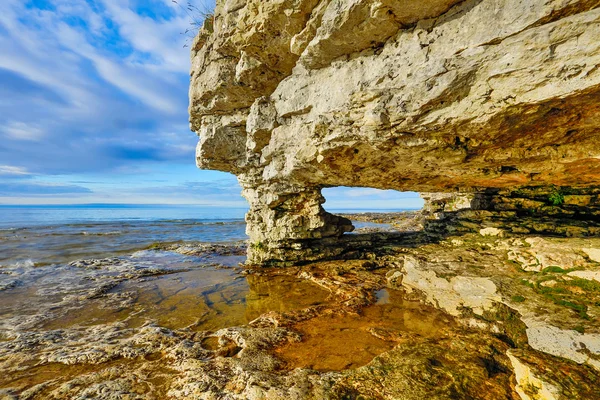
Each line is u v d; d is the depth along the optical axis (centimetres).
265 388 566
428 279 1098
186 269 1838
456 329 807
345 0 635
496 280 911
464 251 1275
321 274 1503
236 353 775
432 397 524
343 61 780
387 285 1284
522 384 545
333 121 822
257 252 1825
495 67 548
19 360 750
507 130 668
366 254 1767
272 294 1299
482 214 1675
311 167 1086
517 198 1609
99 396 588
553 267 886
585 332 601
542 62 503
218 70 1109
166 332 902
